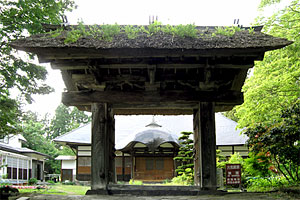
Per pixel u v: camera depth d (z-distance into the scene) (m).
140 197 9.11
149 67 9.50
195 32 9.71
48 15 13.92
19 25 13.78
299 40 12.88
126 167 29.27
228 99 10.02
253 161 12.89
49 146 46.25
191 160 23.39
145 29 10.16
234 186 16.30
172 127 32.88
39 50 8.95
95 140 9.88
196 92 10.05
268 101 14.41
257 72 15.02
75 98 10.12
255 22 13.72
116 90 10.20
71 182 29.52
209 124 9.92
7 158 26.69
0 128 14.33
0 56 14.08
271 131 11.48
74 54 9.14
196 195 9.50
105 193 9.55
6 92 14.99
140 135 27.12
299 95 13.91
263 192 9.79
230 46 8.88
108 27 9.66
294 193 9.43
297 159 11.08
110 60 9.55
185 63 9.56
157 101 10.05
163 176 27.86
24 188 18.44
